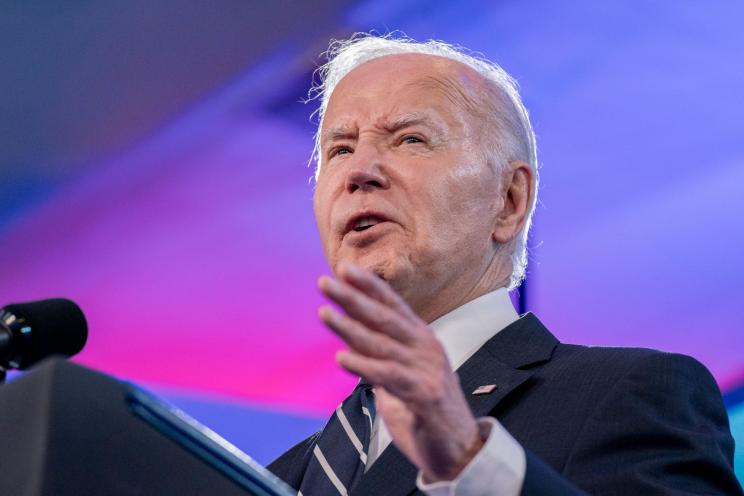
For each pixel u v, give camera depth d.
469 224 3.53
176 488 1.72
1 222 7.12
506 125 3.76
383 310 1.95
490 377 3.26
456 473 2.12
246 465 1.83
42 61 7.18
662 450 2.83
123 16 7.16
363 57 4.13
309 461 3.45
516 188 3.75
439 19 6.77
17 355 2.39
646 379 3.01
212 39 7.16
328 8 6.96
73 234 7.12
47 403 1.62
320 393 6.85
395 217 3.42
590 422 2.92
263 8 7.07
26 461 1.61
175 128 7.21
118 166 7.18
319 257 7.07
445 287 3.51
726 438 3.01
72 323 2.44
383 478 3.00
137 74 7.21
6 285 7.07
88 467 1.63
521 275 3.86
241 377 6.93
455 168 3.53
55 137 7.16
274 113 7.18
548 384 3.16
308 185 7.13
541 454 2.93
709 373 3.16
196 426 1.79
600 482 2.78
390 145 3.57
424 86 3.67
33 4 7.15
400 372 1.96
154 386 6.95
